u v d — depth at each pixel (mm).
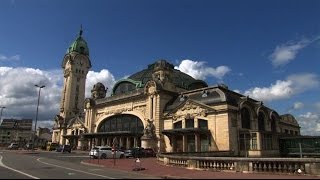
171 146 67000
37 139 161750
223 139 58906
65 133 113562
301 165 23953
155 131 70375
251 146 58094
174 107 69438
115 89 95812
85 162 40625
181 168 30812
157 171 28016
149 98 74188
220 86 65750
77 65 127562
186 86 84500
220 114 60594
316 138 60156
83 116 105062
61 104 124312
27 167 29844
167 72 77688
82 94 126625
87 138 86938
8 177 20906
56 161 41156
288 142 63469
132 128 78938
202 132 60594
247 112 65938
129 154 55188
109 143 79062
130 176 23609
